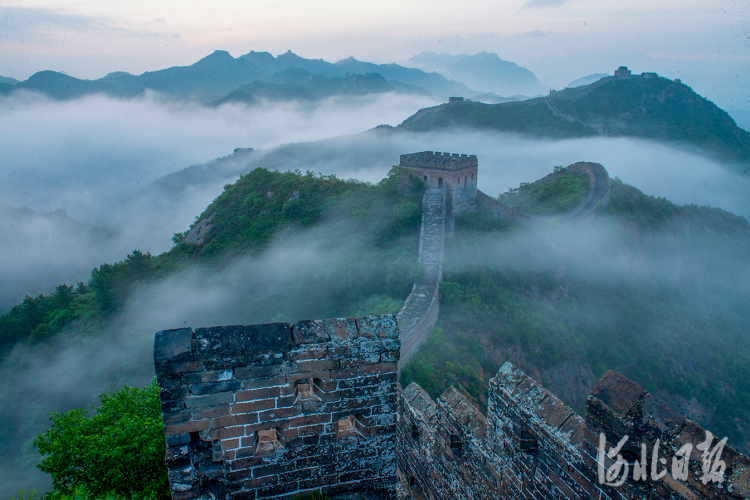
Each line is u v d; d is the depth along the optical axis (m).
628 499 6.17
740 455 5.17
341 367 7.41
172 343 6.70
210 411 6.98
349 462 7.82
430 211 64.56
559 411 7.44
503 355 45.34
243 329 7.01
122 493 11.62
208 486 7.16
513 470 8.38
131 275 71.19
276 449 7.45
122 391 14.52
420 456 12.59
